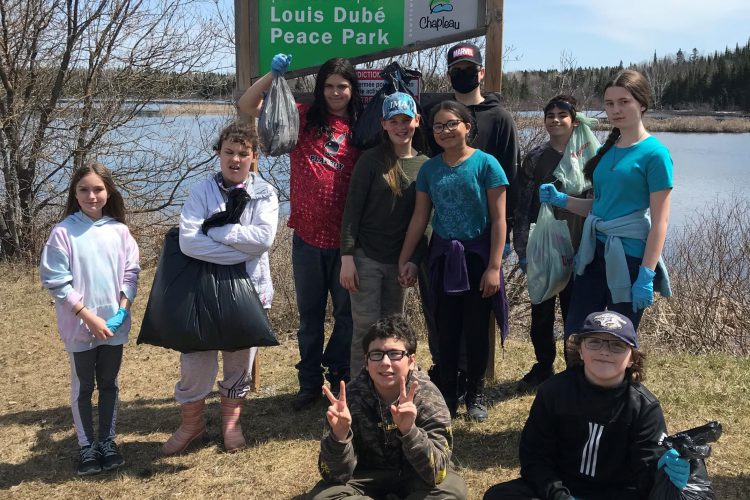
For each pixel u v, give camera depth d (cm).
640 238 324
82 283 347
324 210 410
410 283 391
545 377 468
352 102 414
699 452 235
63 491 339
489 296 381
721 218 1041
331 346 452
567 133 424
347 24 451
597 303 341
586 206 365
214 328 341
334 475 282
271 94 394
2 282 856
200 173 1102
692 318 766
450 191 372
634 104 321
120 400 472
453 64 410
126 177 1081
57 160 1061
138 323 691
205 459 370
